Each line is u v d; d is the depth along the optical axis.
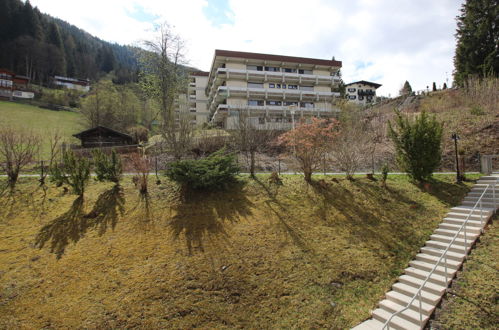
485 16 33.44
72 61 82.44
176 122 20.00
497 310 5.99
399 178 14.09
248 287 7.24
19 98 54.25
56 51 75.12
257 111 39.03
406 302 6.70
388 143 21.80
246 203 11.51
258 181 13.72
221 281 7.36
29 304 6.43
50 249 8.41
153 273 7.50
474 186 12.10
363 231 9.73
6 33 70.19
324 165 15.72
